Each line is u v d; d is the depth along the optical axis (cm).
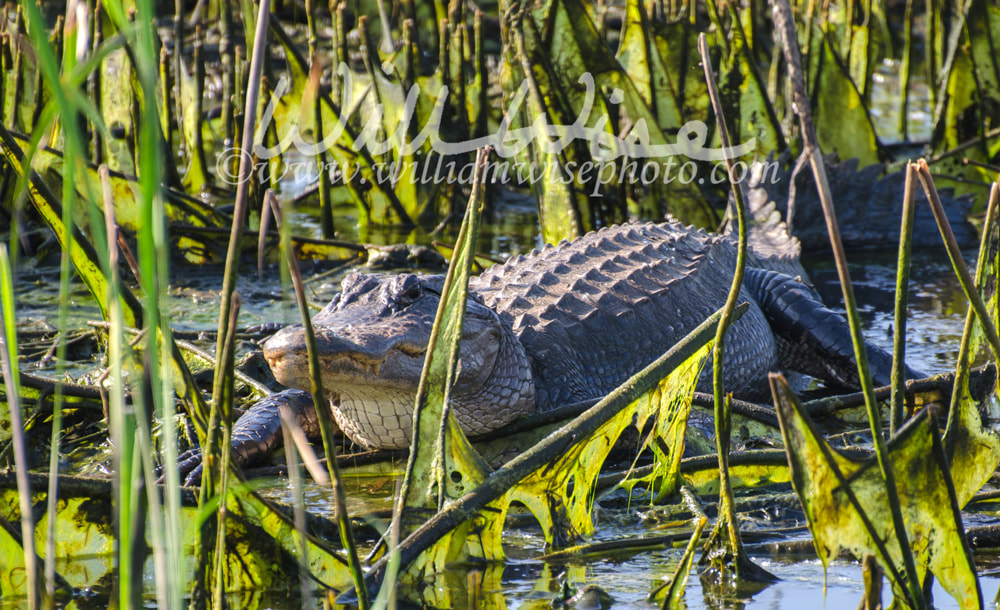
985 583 750
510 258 1551
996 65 2411
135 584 503
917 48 4050
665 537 844
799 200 2172
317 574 734
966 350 655
